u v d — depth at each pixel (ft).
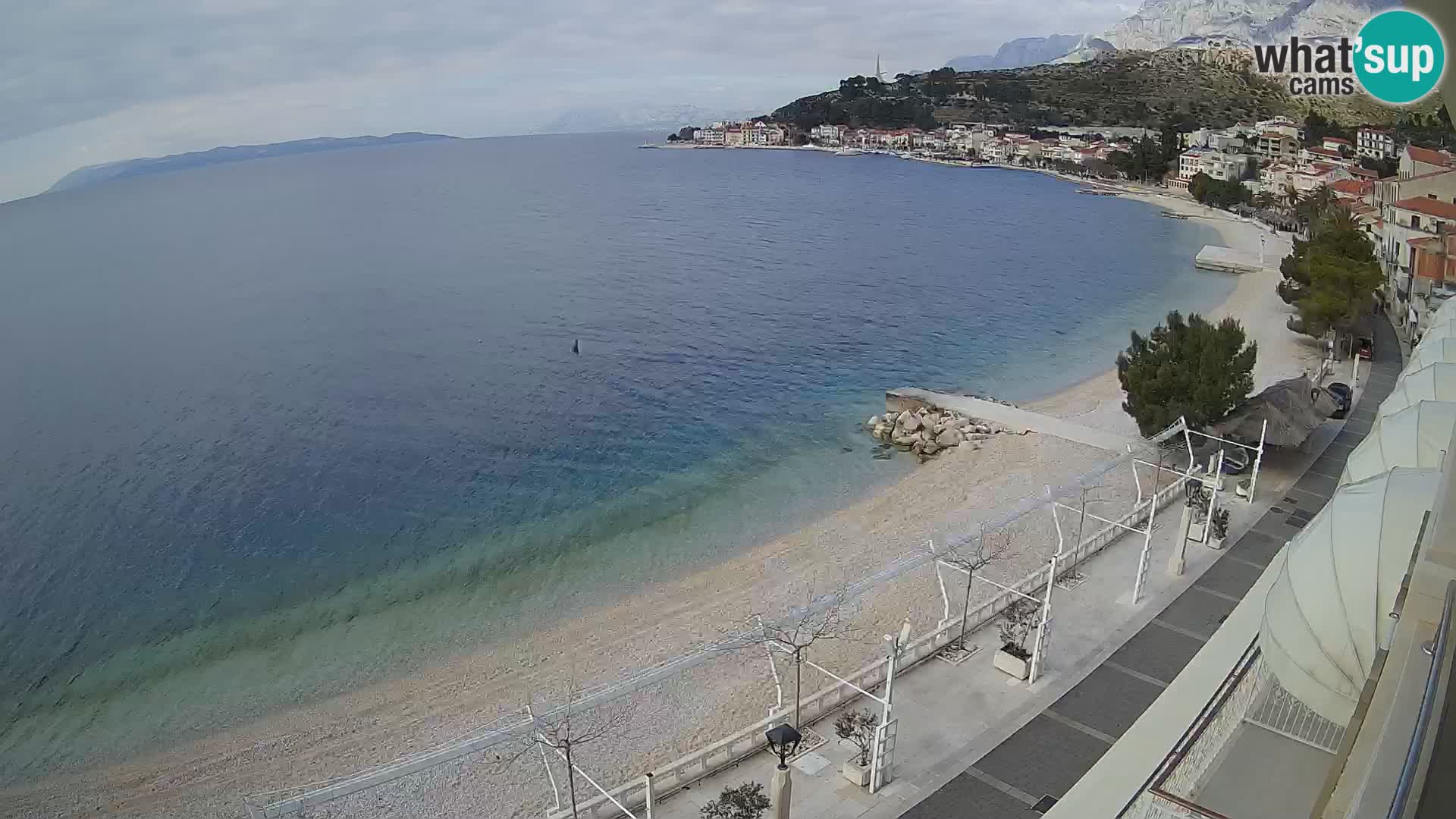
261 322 346.54
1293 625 61.11
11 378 274.16
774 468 189.37
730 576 140.05
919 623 119.65
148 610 139.23
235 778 99.30
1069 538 140.26
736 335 313.94
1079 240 523.29
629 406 235.40
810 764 85.71
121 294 412.57
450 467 195.42
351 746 103.45
